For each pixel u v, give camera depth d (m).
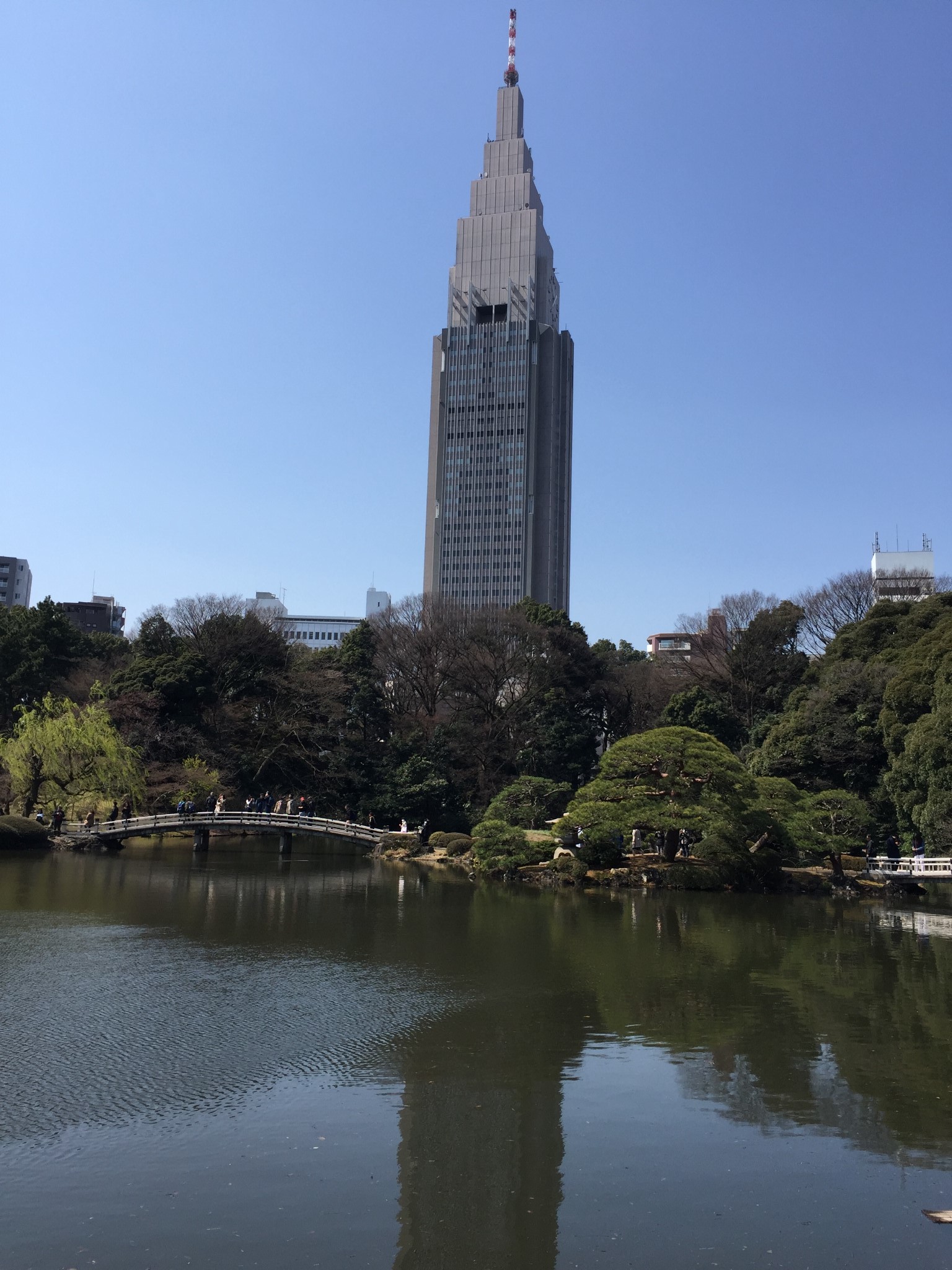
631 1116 18.00
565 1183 15.18
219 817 72.38
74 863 61.97
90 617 177.75
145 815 77.12
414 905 47.66
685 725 88.19
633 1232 13.70
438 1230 13.60
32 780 70.12
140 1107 17.94
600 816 56.22
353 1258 12.83
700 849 59.16
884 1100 18.91
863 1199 14.78
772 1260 12.98
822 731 67.12
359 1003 26.02
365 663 100.88
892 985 29.31
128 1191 14.59
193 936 35.81
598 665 106.50
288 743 92.38
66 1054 20.89
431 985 28.44
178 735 82.00
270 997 26.39
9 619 96.88
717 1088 19.50
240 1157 15.87
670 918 44.34
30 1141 16.28
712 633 106.69
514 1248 13.17
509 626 101.62
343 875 62.59
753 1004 26.58
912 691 59.59
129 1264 12.55
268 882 56.09
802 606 104.94
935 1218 14.13
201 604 103.56
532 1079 19.97
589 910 47.00
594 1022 24.48
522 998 26.97
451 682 100.94
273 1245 13.12
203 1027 23.22
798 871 60.47
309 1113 17.86
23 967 29.56
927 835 54.19
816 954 34.84
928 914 48.41
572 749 93.75
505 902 50.00
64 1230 13.40
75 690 92.25
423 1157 16.00
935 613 72.12
